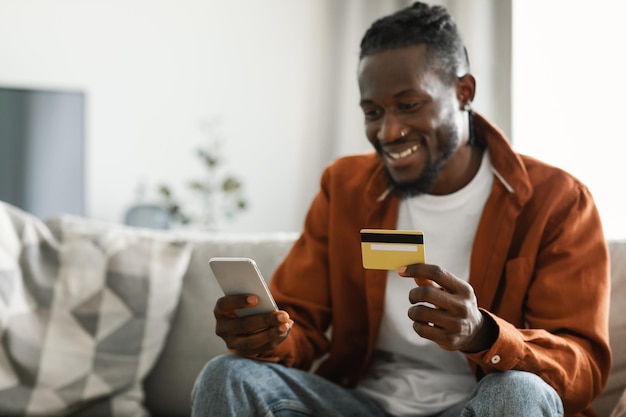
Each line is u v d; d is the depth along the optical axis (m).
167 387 1.79
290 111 3.89
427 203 1.51
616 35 2.84
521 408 1.08
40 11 3.76
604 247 1.42
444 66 1.42
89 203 3.79
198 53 3.88
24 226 1.85
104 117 3.81
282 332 1.28
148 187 3.84
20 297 1.77
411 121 1.40
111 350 1.75
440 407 1.42
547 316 1.37
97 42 3.80
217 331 1.32
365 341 1.57
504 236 1.44
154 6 3.85
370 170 1.59
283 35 3.89
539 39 3.00
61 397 1.70
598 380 1.30
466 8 3.16
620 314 1.60
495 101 3.11
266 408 1.24
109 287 1.79
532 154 3.01
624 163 2.80
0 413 1.68
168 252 1.86
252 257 1.85
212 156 3.87
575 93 2.92
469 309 1.13
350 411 1.40
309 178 3.88
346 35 3.82
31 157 3.61
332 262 1.57
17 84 3.69
